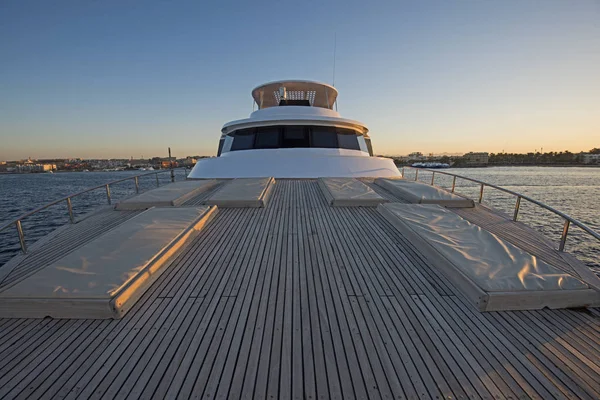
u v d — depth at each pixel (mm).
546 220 24922
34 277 3646
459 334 3029
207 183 9922
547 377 2533
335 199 7555
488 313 3387
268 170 11375
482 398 2322
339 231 5902
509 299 3385
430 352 2775
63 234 6074
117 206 7703
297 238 5551
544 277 3697
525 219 25281
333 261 4625
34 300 3242
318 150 12070
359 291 3797
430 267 4441
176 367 2588
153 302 3562
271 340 2904
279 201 8055
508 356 2754
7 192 41125
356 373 2521
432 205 7102
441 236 5066
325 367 2578
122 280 3615
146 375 2512
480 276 3709
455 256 4285
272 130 12297
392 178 11859
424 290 3830
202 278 4117
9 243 17375
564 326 3195
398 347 2828
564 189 49375
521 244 5547
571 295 3484
